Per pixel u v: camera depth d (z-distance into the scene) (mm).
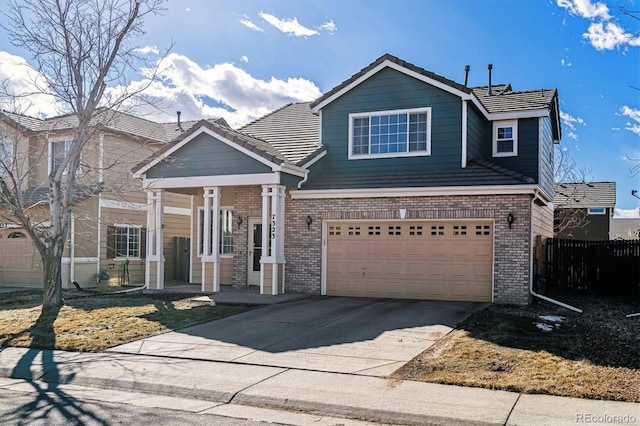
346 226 16453
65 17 14719
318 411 7012
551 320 12203
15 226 18391
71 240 20062
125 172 20141
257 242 18281
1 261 21625
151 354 9797
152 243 17812
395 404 6965
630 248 17922
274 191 15938
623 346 9859
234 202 18422
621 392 7230
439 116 16609
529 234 14414
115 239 22000
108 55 14977
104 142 20438
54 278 14289
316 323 11945
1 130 17141
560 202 34031
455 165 16344
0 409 7098
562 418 6367
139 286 20312
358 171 17500
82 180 20094
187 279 22969
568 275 18500
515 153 18203
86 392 8016
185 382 8156
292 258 16875
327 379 8094
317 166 17578
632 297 17250
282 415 6902
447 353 9188
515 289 14500
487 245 14938
